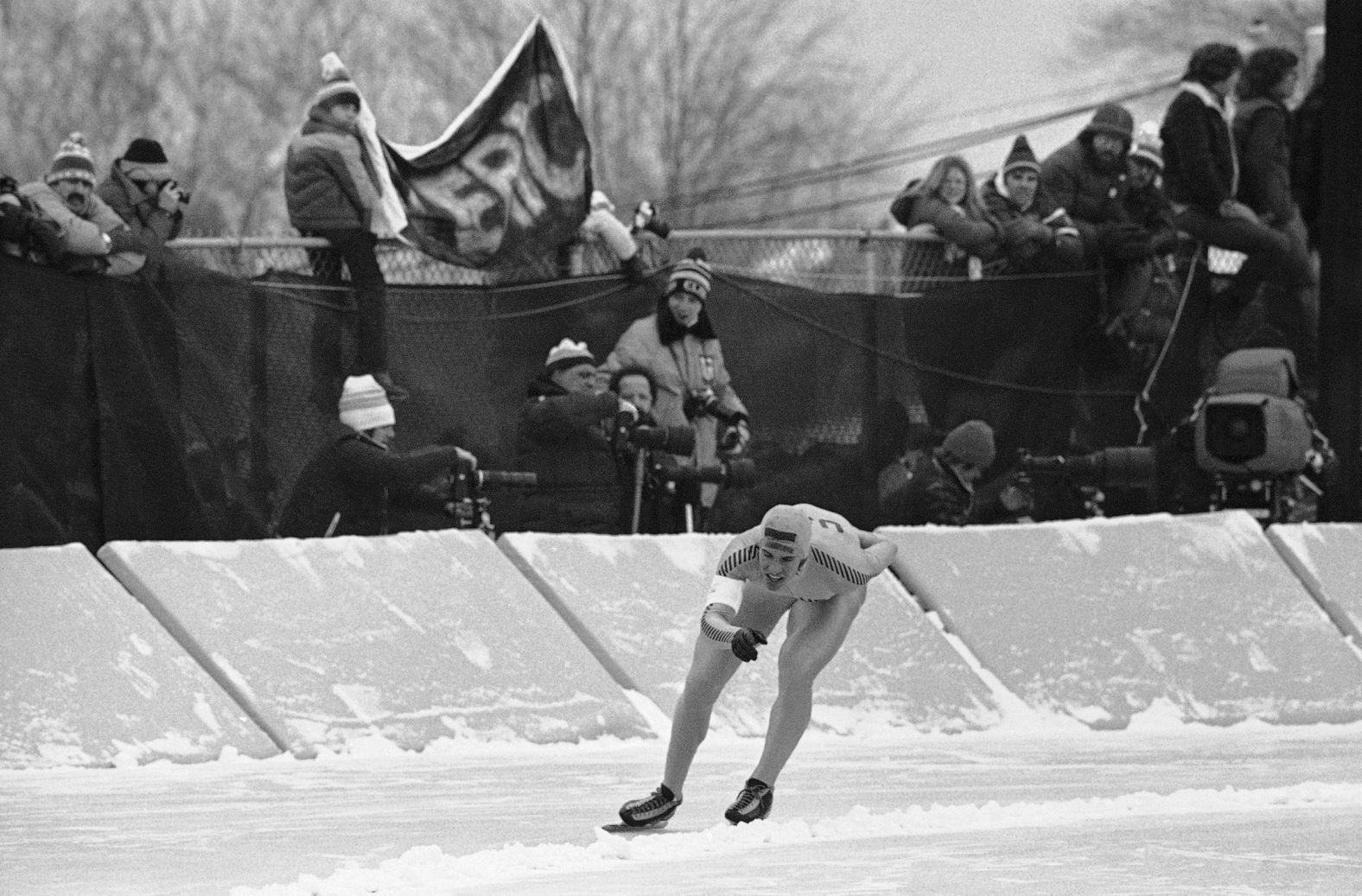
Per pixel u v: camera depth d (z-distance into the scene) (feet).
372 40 442.91
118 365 143.95
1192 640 170.81
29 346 138.31
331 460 152.15
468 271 172.14
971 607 168.04
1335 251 198.18
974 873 82.43
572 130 172.24
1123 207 193.57
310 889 78.48
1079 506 191.01
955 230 185.98
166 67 431.43
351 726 134.41
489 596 148.56
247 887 78.02
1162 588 174.19
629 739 144.36
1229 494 195.42
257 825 98.68
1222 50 197.06
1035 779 122.52
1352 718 169.37
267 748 130.41
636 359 167.12
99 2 429.38
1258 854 88.22
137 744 126.00
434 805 107.14
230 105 432.25
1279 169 202.39
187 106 431.43
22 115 421.18
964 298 185.88
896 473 181.57
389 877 81.00
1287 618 175.73
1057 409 189.98
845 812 106.11
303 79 434.30
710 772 125.18
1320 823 100.17
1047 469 185.37
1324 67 203.10
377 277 157.38
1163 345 195.52
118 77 427.74
